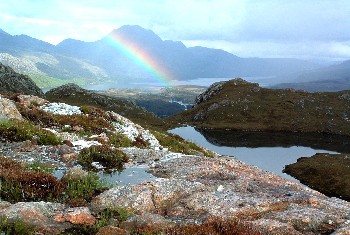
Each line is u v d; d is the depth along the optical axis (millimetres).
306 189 16688
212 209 12648
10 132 23516
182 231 10094
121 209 12297
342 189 92125
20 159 19031
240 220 11289
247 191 15141
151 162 21016
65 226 10602
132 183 16562
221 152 133875
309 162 116875
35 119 30938
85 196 14008
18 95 40656
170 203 13461
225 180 17047
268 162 121812
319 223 11367
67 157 19891
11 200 12820
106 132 33344
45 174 14734
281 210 12750
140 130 41656
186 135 172250
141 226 10875
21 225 9867
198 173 17984
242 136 179750
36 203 11586
